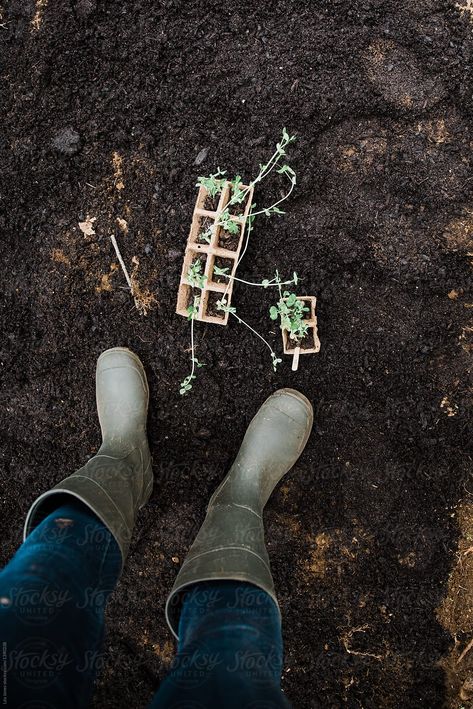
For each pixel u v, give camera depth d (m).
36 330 1.92
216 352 1.89
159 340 1.90
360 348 1.87
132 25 1.82
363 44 1.79
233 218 1.70
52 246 1.90
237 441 1.91
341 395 1.89
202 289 1.73
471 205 1.82
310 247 1.85
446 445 1.87
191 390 1.90
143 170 1.87
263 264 1.85
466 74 1.77
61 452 1.93
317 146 1.84
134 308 1.90
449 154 1.81
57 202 1.89
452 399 1.87
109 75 1.85
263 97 1.82
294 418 1.81
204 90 1.83
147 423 1.92
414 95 1.80
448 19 1.76
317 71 1.81
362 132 1.83
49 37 1.83
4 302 1.93
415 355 1.87
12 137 1.88
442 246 1.83
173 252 1.86
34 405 1.94
